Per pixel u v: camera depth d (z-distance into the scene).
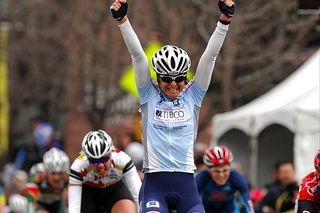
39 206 31.11
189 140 20.09
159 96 20.23
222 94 53.69
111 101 64.38
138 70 20.14
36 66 73.94
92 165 22.56
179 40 53.66
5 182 53.06
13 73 76.50
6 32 74.31
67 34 68.31
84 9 65.50
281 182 32.91
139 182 23.48
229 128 41.50
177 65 19.73
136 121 45.53
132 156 39.72
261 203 33.47
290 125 36.25
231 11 19.73
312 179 20.67
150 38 53.78
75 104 67.81
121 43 64.31
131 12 56.44
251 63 52.12
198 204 20.09
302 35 50.72
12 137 80.12
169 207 20.27
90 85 66.81
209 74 20.22
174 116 20.06
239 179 26.73
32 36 73.69
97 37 65.31
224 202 27.11
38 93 76.31
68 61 67.88
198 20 50.38
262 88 54.62
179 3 53.16
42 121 83.12
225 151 26.23
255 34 51.12
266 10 49.06
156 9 55.75
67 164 30.25
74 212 23.27
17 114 82.25
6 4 77.81
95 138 22.45
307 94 37.41
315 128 35.19
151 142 20.05
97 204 24.47
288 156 41.25
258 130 38.81
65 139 80.56
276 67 51.75
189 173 20.12
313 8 30.59
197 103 20.36
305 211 20.42
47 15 73.38
